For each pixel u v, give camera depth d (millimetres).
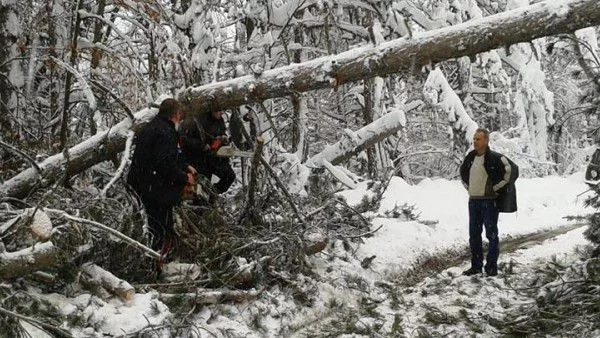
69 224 4973
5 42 8016
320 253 7301
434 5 11570
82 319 4430
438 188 11688
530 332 5379
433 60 6199
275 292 6059
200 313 5309
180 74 8211
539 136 14016
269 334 5379
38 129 8219
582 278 5875
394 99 13766
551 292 5719
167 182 5668
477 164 7270
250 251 6242
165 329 4699
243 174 8445
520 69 12852
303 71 6512
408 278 7570
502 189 7145
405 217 9383
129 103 7656
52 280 4766
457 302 6438
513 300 6461
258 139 6426
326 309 6121
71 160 6504
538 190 12086
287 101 12672
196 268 5754
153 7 7957
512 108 13430
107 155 6684
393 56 6223
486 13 13008
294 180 9461
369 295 6652
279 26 10148
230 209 7176
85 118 9016
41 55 8875
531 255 8297
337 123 15141
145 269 5586
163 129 5652
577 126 17422
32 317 4219
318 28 11773
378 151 13539
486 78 12578
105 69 8508
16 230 4652
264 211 7113
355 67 6359
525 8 5906
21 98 8156
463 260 8430
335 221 8031
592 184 6438
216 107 6848
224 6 9836
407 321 5910
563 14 5695
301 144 10820
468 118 12047
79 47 7910
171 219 5773
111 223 5605
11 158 6984
